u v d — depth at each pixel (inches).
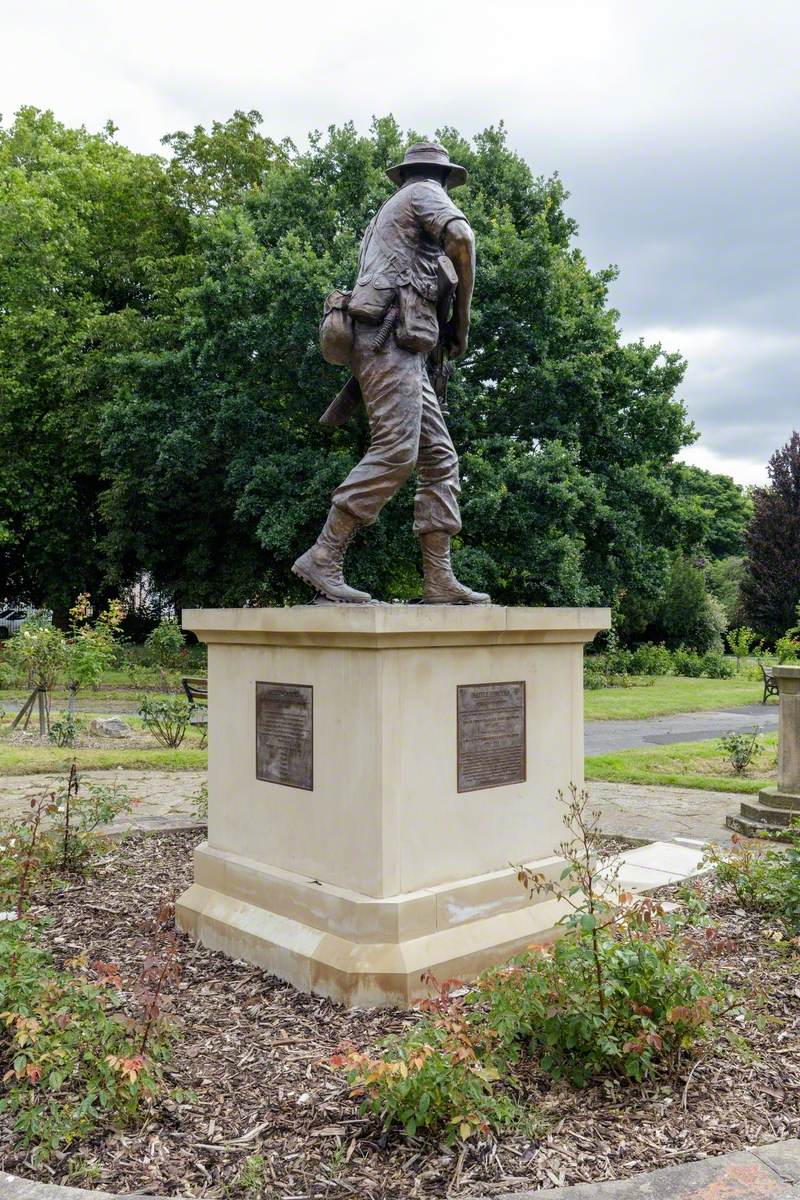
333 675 170.6
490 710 180.7
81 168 1198.9
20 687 830.5
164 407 882.8
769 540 1528.1
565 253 945.5
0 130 1291.8
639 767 458.3
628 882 232.1
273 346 770.2
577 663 200.4
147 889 226.5
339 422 206.1
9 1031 135.3
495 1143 113.2
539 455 780.0
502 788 183.5
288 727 181.3
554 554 770.8
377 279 176.9
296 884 175.0
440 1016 121.9
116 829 283.0
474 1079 113.8
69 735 508.7
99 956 182.2
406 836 166.4
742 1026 149.3
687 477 979.9
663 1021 131.0
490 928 174.7
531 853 189.3
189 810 328.2
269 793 186.5
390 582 916.0
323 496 782.5
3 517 1165.7
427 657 169.0
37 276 1101.7
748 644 1530.5
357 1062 113.6
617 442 868.6
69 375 1052.5
